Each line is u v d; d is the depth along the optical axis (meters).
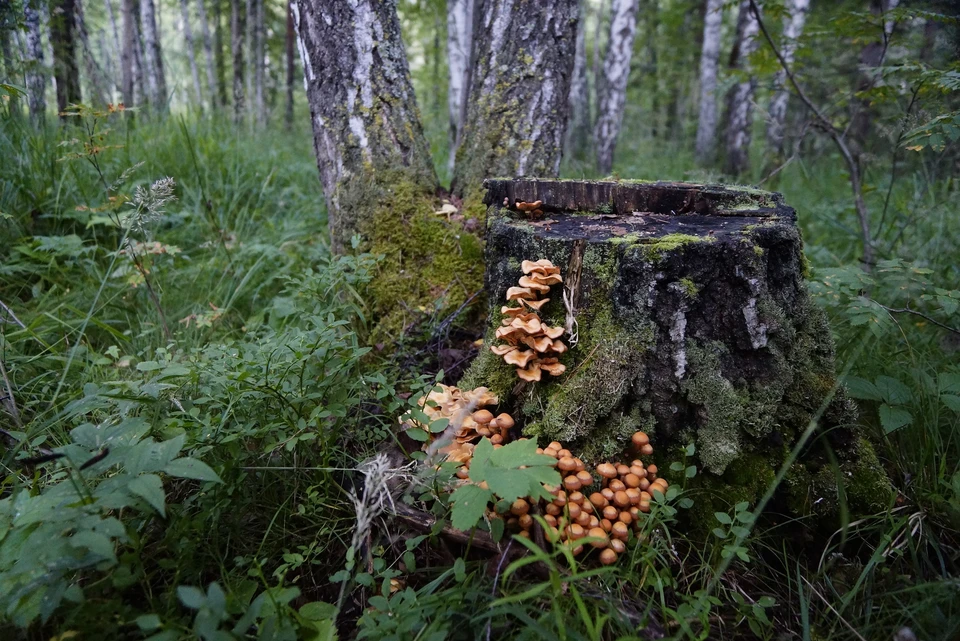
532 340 0.70
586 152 3.30
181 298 1.14
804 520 0.67
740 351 0.67
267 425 0.66
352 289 0.92
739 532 0.57
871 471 0.68
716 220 0.75
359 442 0.77
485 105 1.07
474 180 1.06
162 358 0.88
